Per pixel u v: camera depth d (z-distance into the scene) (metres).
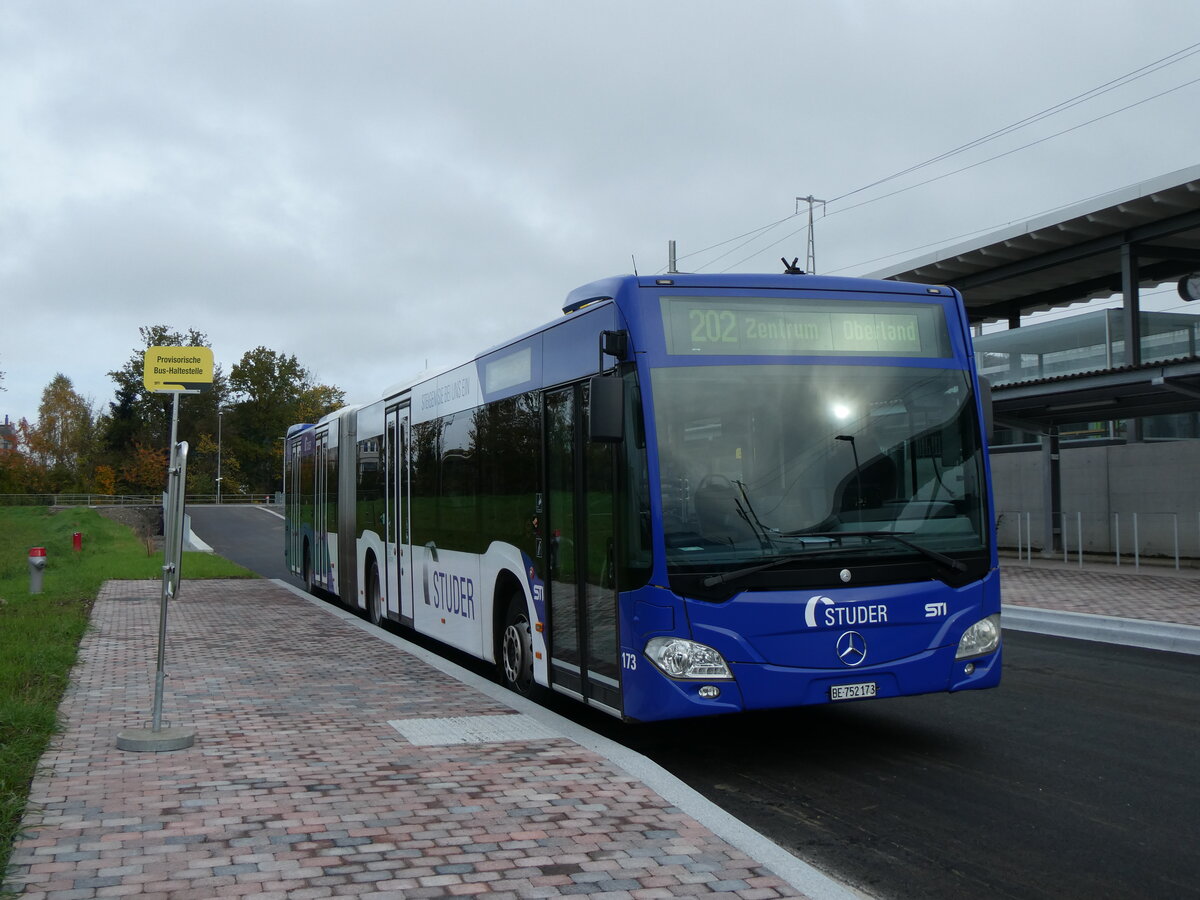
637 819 5.42
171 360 13.71
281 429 128.38
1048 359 25.92
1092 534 24.62
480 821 5.37
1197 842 5.57
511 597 9.75
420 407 12.63
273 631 13.62
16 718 7.38
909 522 7.21
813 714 9.04
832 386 7.29
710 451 6.98
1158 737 8.02
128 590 20.03
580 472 7.96
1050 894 4.85
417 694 9.10
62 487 100.31
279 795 5.81
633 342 7.11
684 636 6.70
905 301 7.65
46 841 4.99
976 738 8.06
